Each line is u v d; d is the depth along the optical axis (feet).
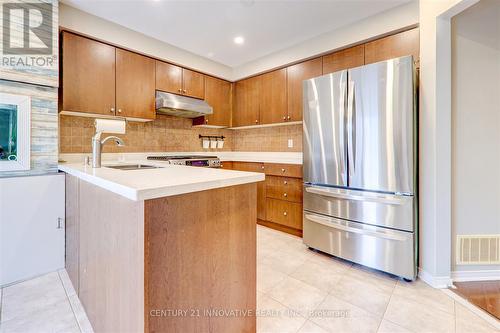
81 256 5.22
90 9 7.39
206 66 11.25
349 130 7.18
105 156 9.18
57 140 7.02
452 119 6.41
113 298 3.64
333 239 7.72
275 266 7.32
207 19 7.97
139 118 9.24
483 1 6.40
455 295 5.81
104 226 3.87
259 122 11.53
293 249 8.62
